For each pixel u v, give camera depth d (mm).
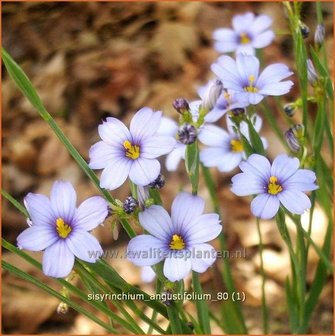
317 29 134
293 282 153
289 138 121
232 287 154
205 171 153
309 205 101
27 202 99
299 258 147
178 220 97
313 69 127
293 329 156
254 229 217
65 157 252
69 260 93
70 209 98
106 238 217
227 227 218
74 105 271
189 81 271
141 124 101
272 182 104
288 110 131
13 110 272
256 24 161
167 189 229
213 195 154
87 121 265
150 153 97
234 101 112
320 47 135
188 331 118
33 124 266
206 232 96
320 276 150
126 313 114
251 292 205
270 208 102
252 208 102
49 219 97
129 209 98
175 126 132
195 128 99
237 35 161
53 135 260
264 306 156
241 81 115
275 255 211
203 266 93
